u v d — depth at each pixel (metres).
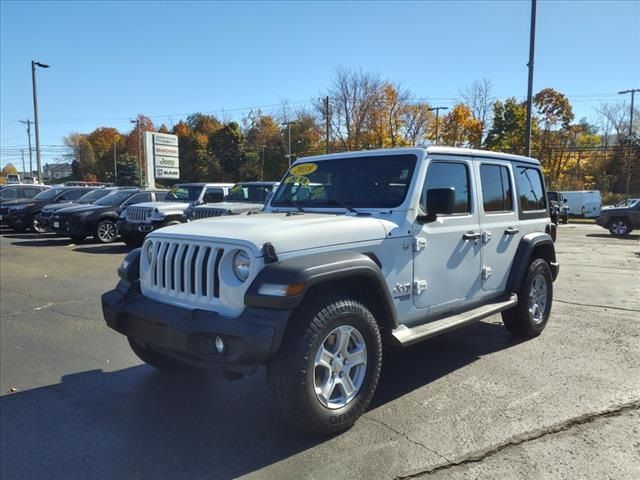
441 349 5.18
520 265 5.19
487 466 2.93
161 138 35.94
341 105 50.19
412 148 4.21
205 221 3.89
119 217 14.62
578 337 5.59
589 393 3.98
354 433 3.35
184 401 3.94
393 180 4.15
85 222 15.00
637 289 8.46
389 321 3.63
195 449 3.18
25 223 18.78
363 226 3.62
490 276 4.87
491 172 5.00
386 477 2.82
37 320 6.36
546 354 4.99
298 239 3.23
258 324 2.90
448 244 4.29
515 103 47.97
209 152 72.25
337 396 3.36
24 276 9.62
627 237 20.14
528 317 5.39
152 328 3.35
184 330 3.04
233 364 2.96
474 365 4.68
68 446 3.24
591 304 7.28
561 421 3.49
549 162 53.47
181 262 3.45
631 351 5.07
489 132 49.12
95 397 4.02
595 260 12.54
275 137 68.88
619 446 3.15
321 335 3.11
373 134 49.47
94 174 98.12
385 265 3.71
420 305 4.04
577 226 29.17
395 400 3.89
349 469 2.91
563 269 10.89
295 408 3.06
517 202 5.32
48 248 14.30
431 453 3.08
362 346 3.42
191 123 92.88
